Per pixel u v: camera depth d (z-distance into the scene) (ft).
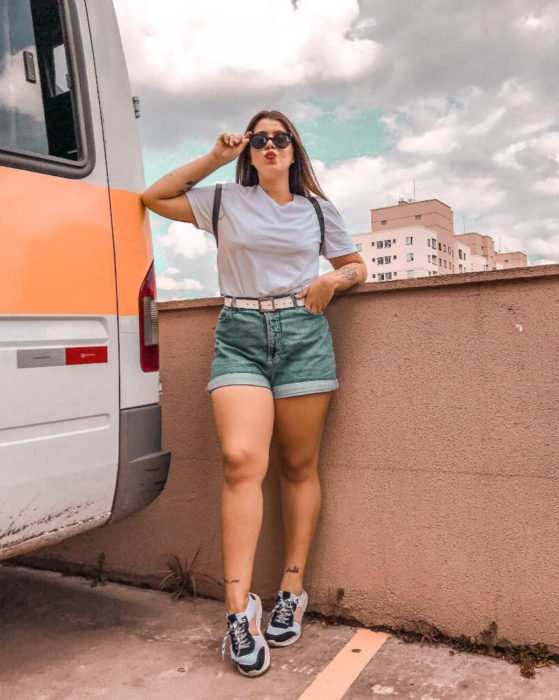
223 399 7.84
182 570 9.91
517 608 7.64
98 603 9.65
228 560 7.63
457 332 7.98
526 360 7.59
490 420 7.79
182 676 7.47
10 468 6.50
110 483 7.54
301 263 7.97
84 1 7.83
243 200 8.00
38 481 6.75
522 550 7.62
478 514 7.86
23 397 6.61
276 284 7.83
